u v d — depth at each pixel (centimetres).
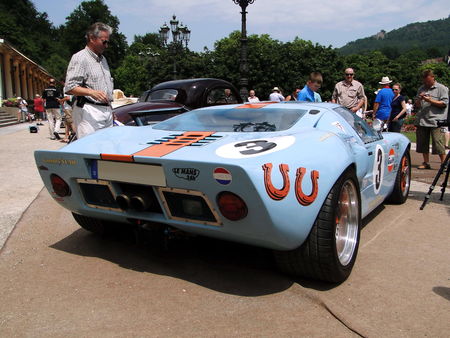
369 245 340
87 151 269
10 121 2189
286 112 317
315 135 272
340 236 278
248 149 236
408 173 484
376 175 367
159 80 3569
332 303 238
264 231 223
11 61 3284
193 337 205
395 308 235
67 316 226
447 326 216
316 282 271
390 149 410
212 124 306
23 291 255
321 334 209
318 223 246
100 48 422
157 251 323
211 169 217
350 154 279
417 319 223
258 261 303
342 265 266
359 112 745
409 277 278
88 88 417
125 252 321
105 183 267
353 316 225
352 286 264
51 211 430
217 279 273
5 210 433
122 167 253
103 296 249
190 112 348
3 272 283
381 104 866
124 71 6272
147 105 670
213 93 754
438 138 727
